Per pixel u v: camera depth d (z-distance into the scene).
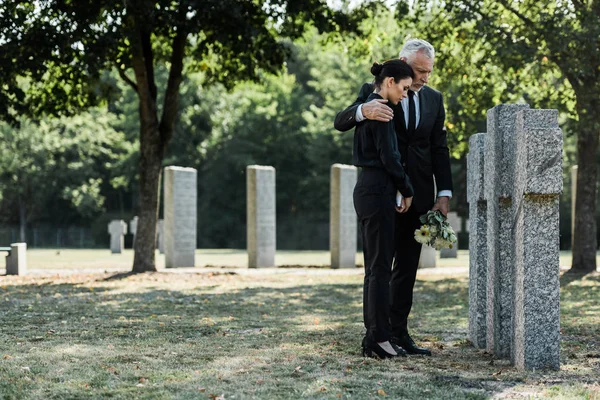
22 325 9.02
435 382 5.45
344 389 5.18
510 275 6.53
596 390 5.15
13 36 17.48
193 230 23.06
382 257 6.52
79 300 12.49
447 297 13.38
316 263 26.38
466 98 21.55
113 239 36.06
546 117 5.90
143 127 19.36
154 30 19.08
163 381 5.46
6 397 4.93
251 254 22.39
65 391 5.11
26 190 56.47
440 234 6.65
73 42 17.25
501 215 6.53
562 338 8.16
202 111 56.12
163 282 16.62
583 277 18.08
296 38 20.81
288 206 58.91
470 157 7.57
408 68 6.59
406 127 6.82
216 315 10.30
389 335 6.58
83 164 57.19
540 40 18.27
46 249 48.81
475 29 19.03
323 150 52.94
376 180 6.50
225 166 56.72
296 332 8.38
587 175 20.11
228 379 5.55
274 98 57.41
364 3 21.03
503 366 6.16
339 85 53.75
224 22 18.02
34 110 21.25
